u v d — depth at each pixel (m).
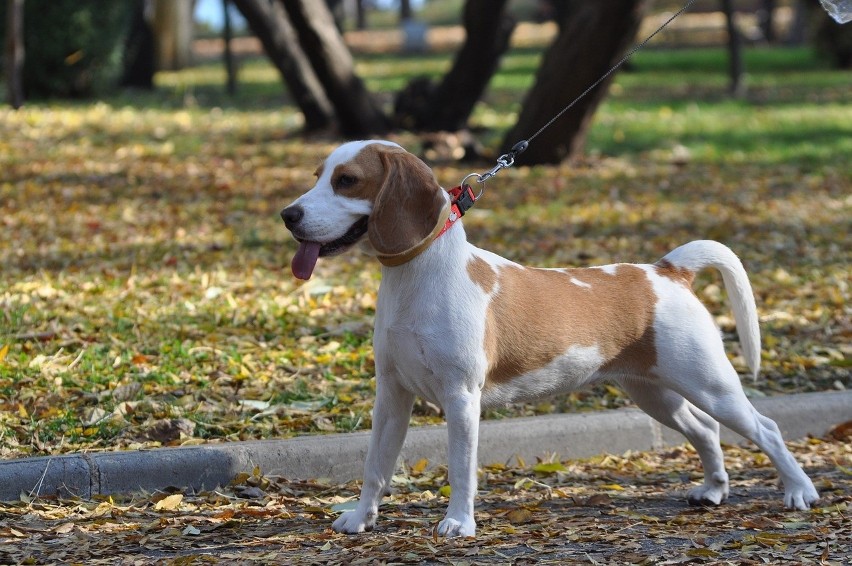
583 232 14.21
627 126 23.94
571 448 7.75
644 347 6.29
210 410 7.79
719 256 6.63
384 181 5.72
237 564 5.29
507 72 38.31
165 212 14.66
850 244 14.05
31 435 7.20
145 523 6.06
